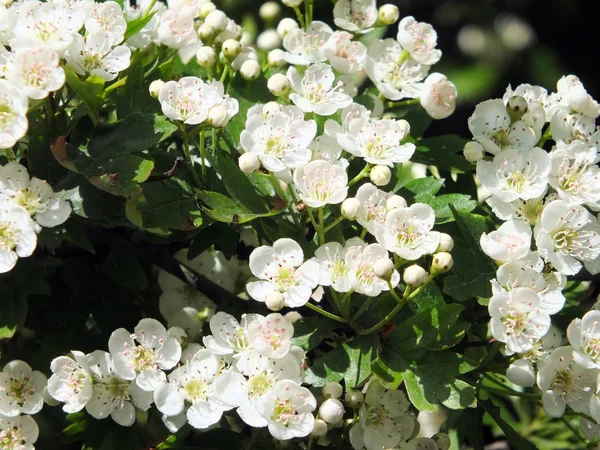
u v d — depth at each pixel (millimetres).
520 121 454
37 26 431
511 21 839
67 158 427
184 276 466
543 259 441
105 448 439
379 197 439
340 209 447
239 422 472
